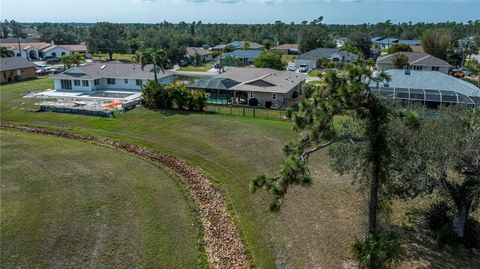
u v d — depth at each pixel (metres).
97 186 24.89
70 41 145.25
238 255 18.33
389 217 19.33
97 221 20.55
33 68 72.69
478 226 18.20
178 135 35.38
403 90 41.72
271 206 15.58
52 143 34.22
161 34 102.56
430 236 17.89
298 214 20.88
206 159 29.95
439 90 42.03
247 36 157.75
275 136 33.94
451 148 14.78
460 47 100.06
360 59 15.20
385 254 15.02
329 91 14.36
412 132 15.54
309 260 17.02
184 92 44.34
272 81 51.34
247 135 34.22
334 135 14.98
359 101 14.59
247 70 59.91
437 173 15.01
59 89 59.16
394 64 77.81
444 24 197.50
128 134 36.97
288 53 130.88
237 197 23.81
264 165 28.05
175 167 29.06
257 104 49.97
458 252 16.58
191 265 17.27
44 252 17.84
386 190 17.11
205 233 20.14
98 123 40.22
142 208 22.09
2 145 33.28
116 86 60.66
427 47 93.69
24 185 24.92
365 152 16.22
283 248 18.22
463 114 16.38
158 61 48.47
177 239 19.20
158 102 45.06
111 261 17.25
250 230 20.16
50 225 20.09
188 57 103.00
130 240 18.88
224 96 52.25
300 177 14.55
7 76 66.75
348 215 20.34
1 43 121.06
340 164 17.78
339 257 16.89
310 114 14.49
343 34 194.50
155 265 17.06
